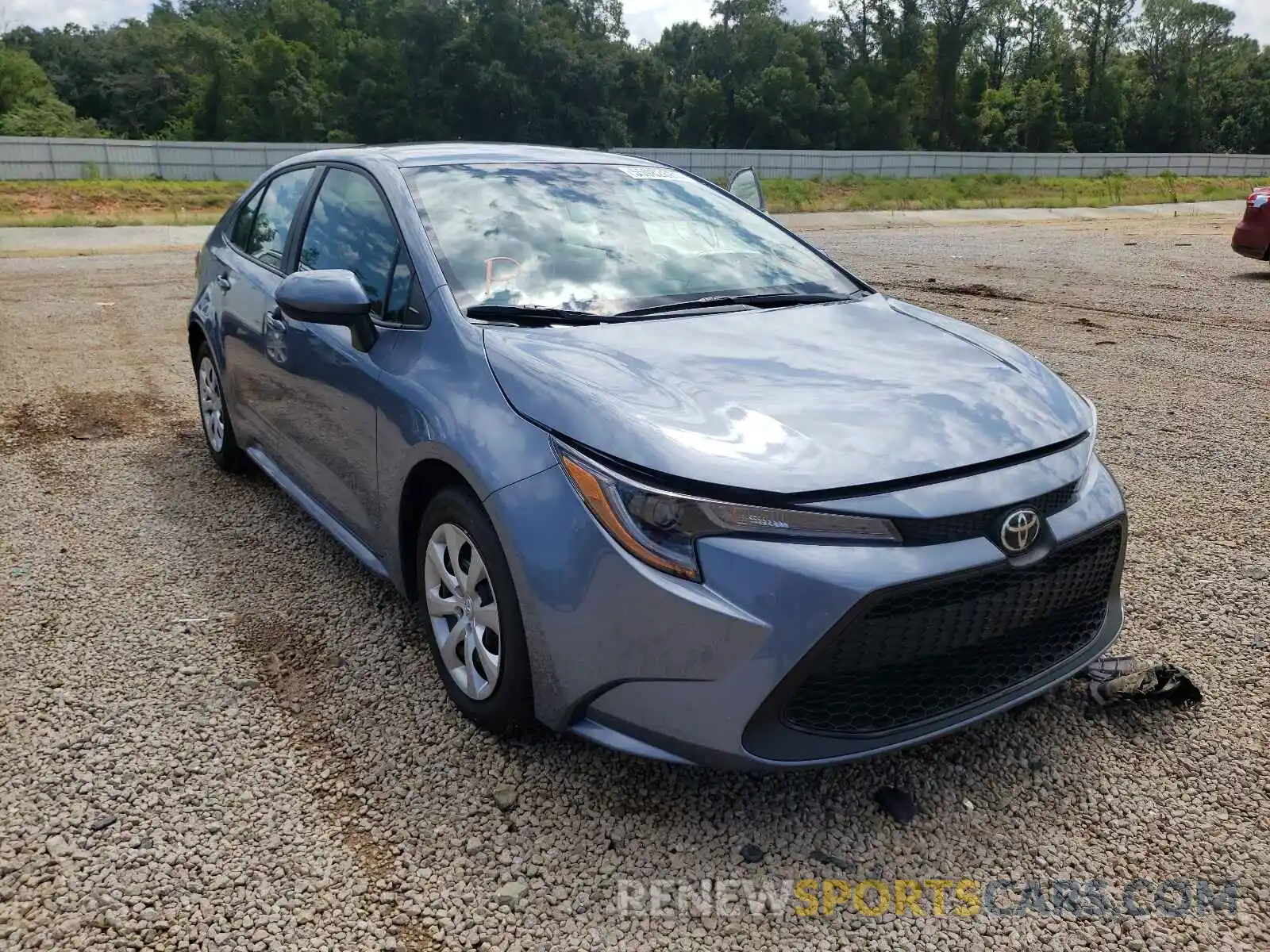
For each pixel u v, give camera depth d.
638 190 3.90
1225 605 3.71
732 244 3.77
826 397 2.65
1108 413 6.28
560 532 2.44
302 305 3.10
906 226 24.47
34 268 13.99
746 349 2.93
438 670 3.06
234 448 4.92
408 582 3.21
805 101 80.44
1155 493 4.87
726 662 2.28
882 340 3.13
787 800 2.65
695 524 2.30
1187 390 6.84
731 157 39.81
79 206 26.72
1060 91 87.75
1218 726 2.97
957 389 2.78
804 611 2.25
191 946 2.17
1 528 4.40
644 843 2.49
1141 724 2.99
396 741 2.88
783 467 2.34
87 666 3.26
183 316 9.85
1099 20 88.81
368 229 3.56
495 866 2.42
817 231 22.33
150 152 33.25
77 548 4.20
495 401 2.69
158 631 3.49
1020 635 2.57
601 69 69.00
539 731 2.84
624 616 2.35
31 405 6.43
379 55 70.12
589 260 3.37
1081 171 44.59
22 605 3.67
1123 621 3.20
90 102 86.75
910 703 2.44
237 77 71.81
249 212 4.77
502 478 2.55
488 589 2.78
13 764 2.75
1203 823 2.58
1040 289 11.52
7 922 2.21
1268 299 10.63
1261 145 92.12
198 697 3.09
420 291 3.15
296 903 2.29
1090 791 2.70
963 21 84.69
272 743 2.87
